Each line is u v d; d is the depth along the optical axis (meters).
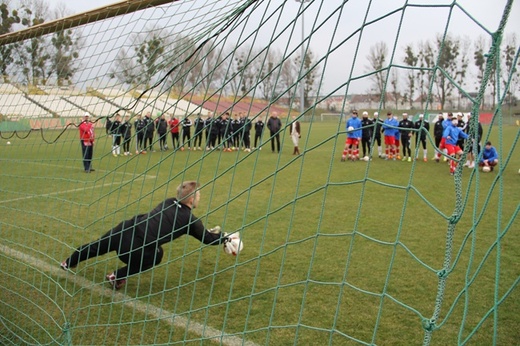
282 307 3.25
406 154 14.20
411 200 6.96
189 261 4.34
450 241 1.37
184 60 2.62
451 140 9.85
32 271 4.08
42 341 2.87
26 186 7.87
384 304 3.26
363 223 5.57
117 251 3.50
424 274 3.82
